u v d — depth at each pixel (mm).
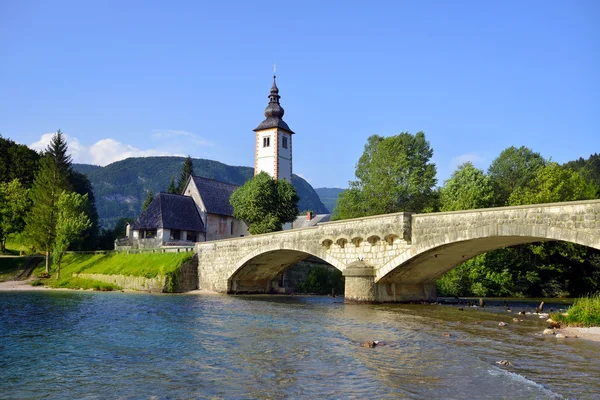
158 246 81562
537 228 33812
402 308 43438
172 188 155250
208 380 16859
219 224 93938
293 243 54062
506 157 86938
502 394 14859
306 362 19547
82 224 78812
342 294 72062
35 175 95688
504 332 28141
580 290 68188
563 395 14750
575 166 137000
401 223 42844
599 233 30688
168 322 32312
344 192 80938
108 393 15484
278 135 97000
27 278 76438
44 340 25156
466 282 67875
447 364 19047
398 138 77312
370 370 18062
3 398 15094
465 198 68125
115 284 67500
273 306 45344
